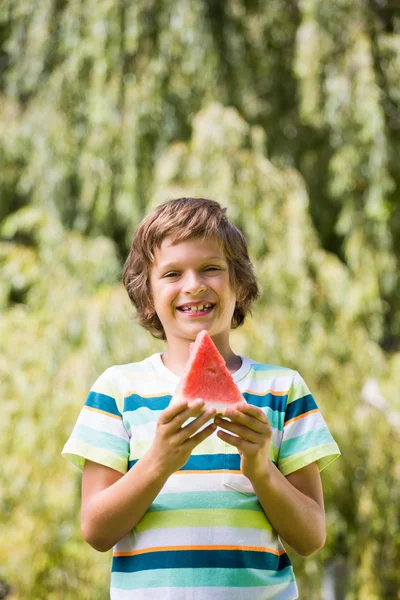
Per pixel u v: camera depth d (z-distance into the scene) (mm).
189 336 2176
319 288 6328
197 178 6336
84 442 2104
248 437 1863
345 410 6078
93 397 2191
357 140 6926
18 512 5672
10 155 7465
